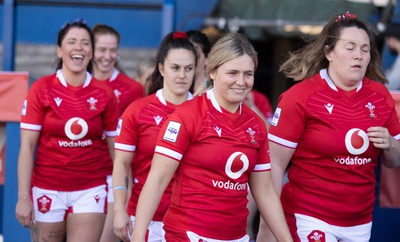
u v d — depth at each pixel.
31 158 16.77
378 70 15.43
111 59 20.72
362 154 14.23
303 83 14.69
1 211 22.08
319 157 14.40
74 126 16.77
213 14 31.48
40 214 17.16
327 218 14.53
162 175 12.73
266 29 32.00
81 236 17.03
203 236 12.73
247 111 13.17
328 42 14.58
